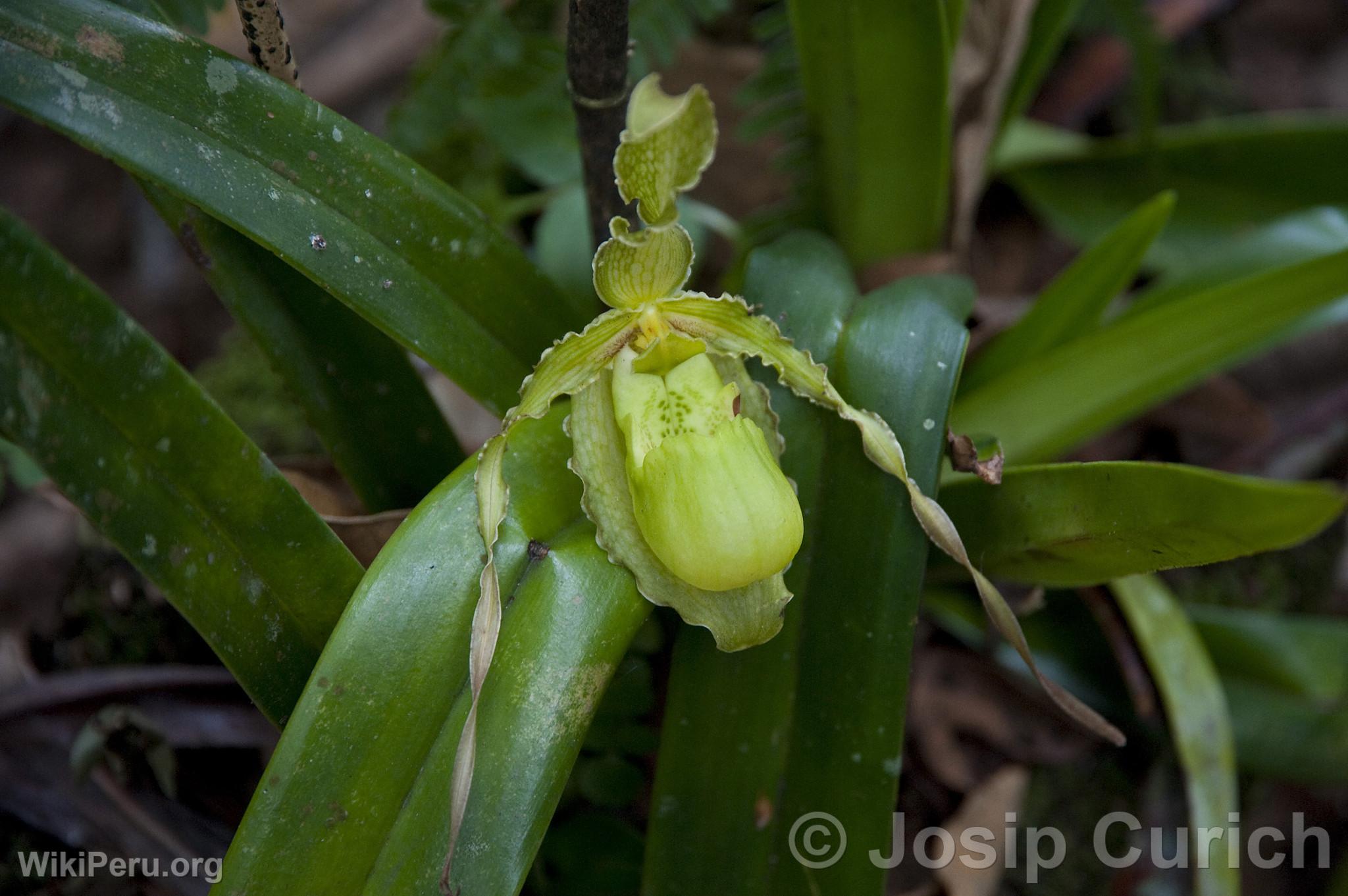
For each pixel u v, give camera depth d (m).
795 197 0.62
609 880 0.55
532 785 0.46
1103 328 0.57
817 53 0.56
